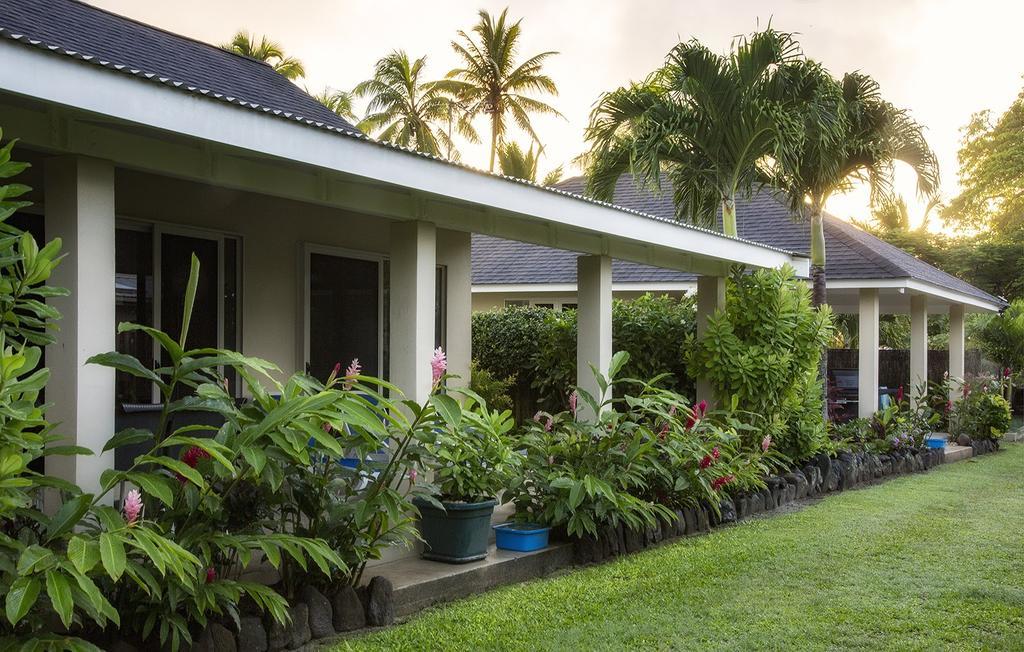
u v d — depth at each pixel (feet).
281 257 26.71
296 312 27.25
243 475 14.20
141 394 22.93
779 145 38.17
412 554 21.06
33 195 20.03
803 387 36.37
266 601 13.38
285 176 19.17
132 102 14.01
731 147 40.45
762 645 16.43
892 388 71.15
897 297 58.23
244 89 27.53
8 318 12.56
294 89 32.71
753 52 38.86
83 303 15.14
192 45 32.30
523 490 23.03
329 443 13.74
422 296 22.35
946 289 54.19
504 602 18.63
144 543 11.24
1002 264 114.52
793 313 34.37
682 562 22.59
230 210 25.12
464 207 24.04
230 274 25.34
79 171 15.16
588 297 29.63
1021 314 71.51
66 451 11.98
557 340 39.47
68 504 11.87
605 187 42.88
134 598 13.06
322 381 28.04
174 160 16.90
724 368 32.91
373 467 16.89
